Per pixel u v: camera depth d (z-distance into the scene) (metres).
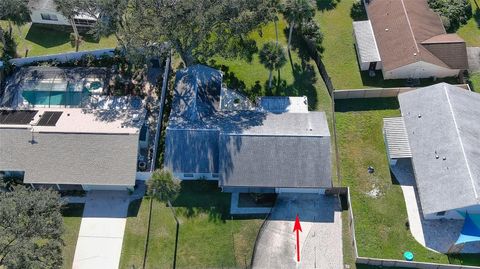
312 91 66.25
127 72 67.56
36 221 47.62
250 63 69.50
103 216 56.00
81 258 53.03
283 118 60.12
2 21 73.44
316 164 55.59
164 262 52.59
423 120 58.47
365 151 60.72
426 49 66.25
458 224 54.28
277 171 55.41
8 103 63.91
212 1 59.06
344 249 53.16
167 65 66.81
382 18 70.81
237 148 56.09
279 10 68.31
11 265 44.69
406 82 67.31
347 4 77.25
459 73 66.69
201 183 58.12
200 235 54.34
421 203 53.19
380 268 51.53
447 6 74.00
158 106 64.62
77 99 63.94
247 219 55.38
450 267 49.94
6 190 57.06
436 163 54.69
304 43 71.50
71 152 57.03
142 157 60.06
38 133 57.81
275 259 52.56
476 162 53.62
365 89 65.00
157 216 55.81
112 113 61.84
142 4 59.47
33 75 65.38
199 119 59.72
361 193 57.22
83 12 67.44
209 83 63.75
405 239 53.62
